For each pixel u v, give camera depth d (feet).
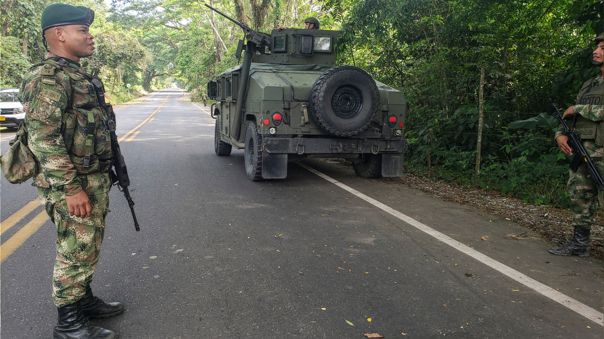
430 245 15.39
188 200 21.25
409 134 32.86
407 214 19.30
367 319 10.39
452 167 29.40
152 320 10.27
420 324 10.20
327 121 23.06
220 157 35.29
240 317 10.43
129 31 171.73
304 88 23.70
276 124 23.47
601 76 13.70
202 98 155.84
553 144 25.89
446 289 12.00
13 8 83.41
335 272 13.01
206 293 11.61
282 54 28.12
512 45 28.43
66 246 8.91
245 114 26.91
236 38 121.19
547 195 21.86
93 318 10.25
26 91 8.09
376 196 22.67
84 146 8.69
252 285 12.10
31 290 11.72
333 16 35.63
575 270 13.43
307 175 28.14
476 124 29.22
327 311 10.74
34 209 19.60
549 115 24.58
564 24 26.73
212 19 128.77
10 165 8.52
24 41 86.69
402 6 28.73
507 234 16.79
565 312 10.84
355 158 27.81
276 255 14.29
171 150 39.11
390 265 13.58
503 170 25.75
